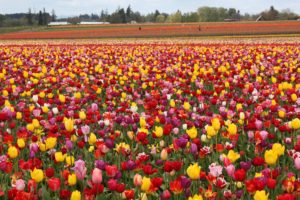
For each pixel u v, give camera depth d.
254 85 12.25
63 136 7.30
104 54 26.73
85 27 110.31
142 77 15.12
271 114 8.70
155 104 8.66
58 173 6.07
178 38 57.62
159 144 6.96
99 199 4.99
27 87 12.03
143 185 4.46
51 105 9.99
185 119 8.27
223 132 7.11
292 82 14.15
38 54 27.12
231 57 22.92
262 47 30.84
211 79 13.79
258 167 5.95
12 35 75.88
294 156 5.75
